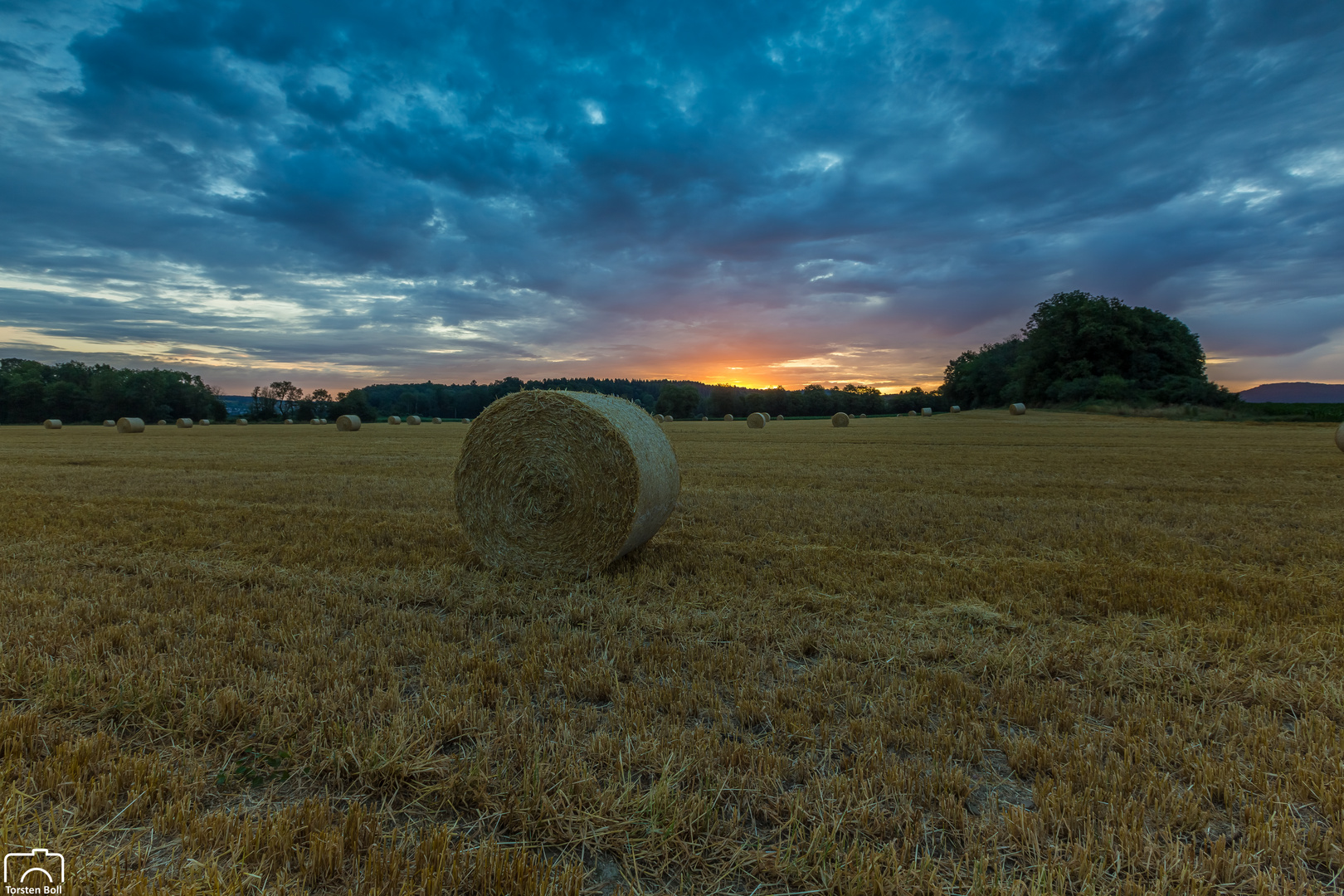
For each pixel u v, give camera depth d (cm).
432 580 655
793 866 253
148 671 414
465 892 244
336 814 284
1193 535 863
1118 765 315
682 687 399
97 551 762
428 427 5544
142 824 280
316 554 753
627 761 320
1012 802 299
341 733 340
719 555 763
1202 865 254
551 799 292
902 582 630
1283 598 571
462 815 291
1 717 349
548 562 736
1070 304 7269
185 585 616
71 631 489
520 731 350
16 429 5594
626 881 251
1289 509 1071
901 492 1279
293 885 242
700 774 311
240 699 368
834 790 299
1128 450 2366
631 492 704
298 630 498
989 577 646
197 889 237
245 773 316
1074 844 264
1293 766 320
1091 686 415
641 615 539
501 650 478
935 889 241
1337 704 378
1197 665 442
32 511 1030
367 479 1509
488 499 766
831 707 382
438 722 349
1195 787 306
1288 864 260
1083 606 563
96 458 2141
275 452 2406
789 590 610
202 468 1800
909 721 370
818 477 1532
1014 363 8825
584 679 405
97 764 315
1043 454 2191
